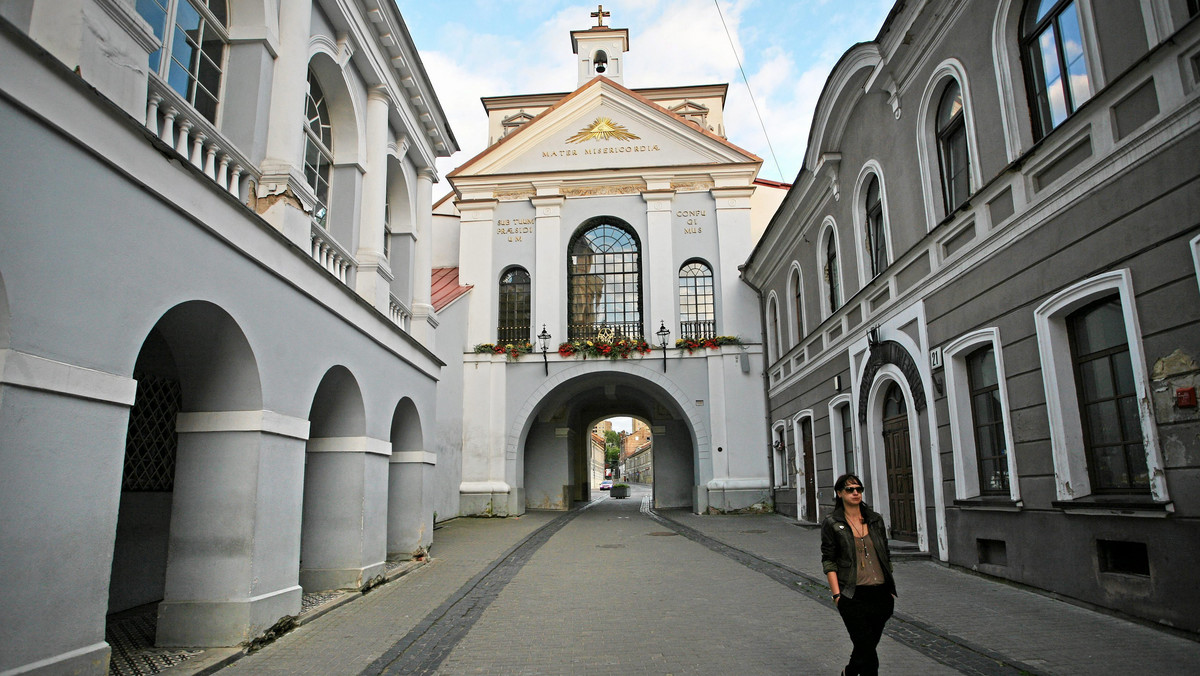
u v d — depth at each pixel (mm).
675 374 22203
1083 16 7109
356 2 9484
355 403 9211
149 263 5062
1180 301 5781
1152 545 6059
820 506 16266
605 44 28859
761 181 26125
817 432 16484
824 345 15812
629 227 23562
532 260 23172
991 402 9031
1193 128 5605
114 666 5492
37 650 4035
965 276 9273
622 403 31234
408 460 11719
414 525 11461
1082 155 7113
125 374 4781
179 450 6402
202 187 5699
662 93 28906
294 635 6656
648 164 23656
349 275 9859
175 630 6074
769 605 7707
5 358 3857
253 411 6457
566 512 23703
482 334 22688
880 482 12570
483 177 23562
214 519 6293
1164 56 5895
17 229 3936
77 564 4340
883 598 4406
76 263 4375
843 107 13562
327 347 8156
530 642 6305
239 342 6320
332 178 9914
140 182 4941
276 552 6711
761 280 21750
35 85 4035
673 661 5602
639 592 8617
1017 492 8086
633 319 23156
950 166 10242
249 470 6367
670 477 25812
